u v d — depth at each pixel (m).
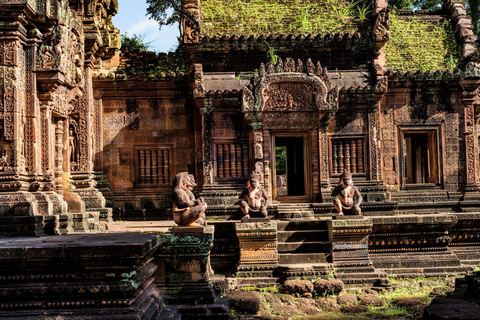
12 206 10.09
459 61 17.39
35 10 10.70
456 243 14.80
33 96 10.84
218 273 13.48
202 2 18.00
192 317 8.29
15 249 5.91
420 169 18.97
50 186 11.26
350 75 16.70
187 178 9.50
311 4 18.20
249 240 12.97
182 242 8.77
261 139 15.67
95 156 16.61
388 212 16.00
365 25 17.36
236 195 15.82
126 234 8.79
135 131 16.84
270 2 18.22
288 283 11.80
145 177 16.84
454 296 8.85
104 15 17.41
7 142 10.43
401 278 13.45
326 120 15.71
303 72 15.71
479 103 17.23
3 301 5.89
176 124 16.92
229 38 16.56
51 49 10.95
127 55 17.92
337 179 16.42
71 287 5.90
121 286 5.93
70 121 15.77
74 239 7.52
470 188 16.80
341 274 12.59
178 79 16.59
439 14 18.88
